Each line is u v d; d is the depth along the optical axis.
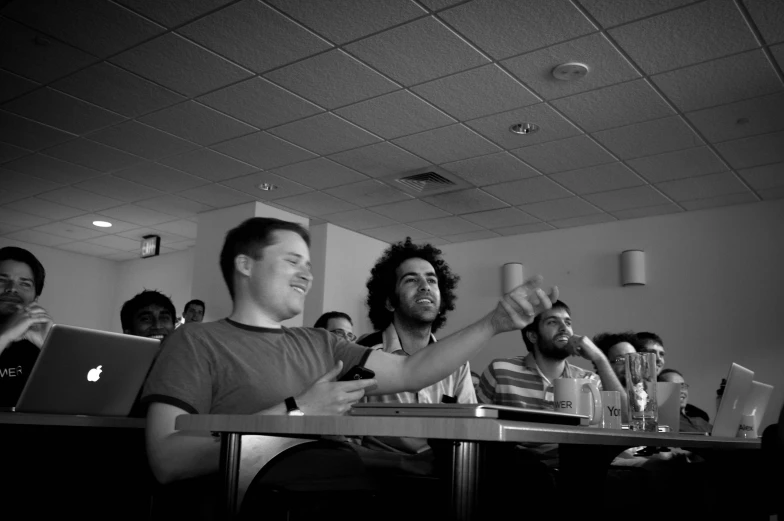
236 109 4.50
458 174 5.57
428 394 2.12
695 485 2.07
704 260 6.32
